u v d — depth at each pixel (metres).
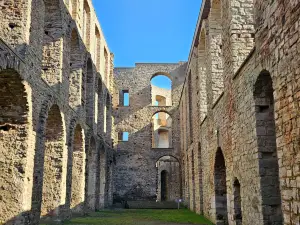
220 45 16.50
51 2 15.12
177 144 34.34
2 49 9.30
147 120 34.88
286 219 6.88
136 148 34.25
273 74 7.58
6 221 10.81
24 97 11.14
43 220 14.55
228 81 12.24
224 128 13.11
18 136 11.27
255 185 9.28
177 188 37.28
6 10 11.40
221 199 15.27
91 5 22.47
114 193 33.22
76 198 18.48
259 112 9.28
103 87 26.28
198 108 21.02
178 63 36.25
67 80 16.08
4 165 11.12
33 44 11.93
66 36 16.06
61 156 14.99
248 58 9.64
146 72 35.91
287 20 6.83
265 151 9.08
